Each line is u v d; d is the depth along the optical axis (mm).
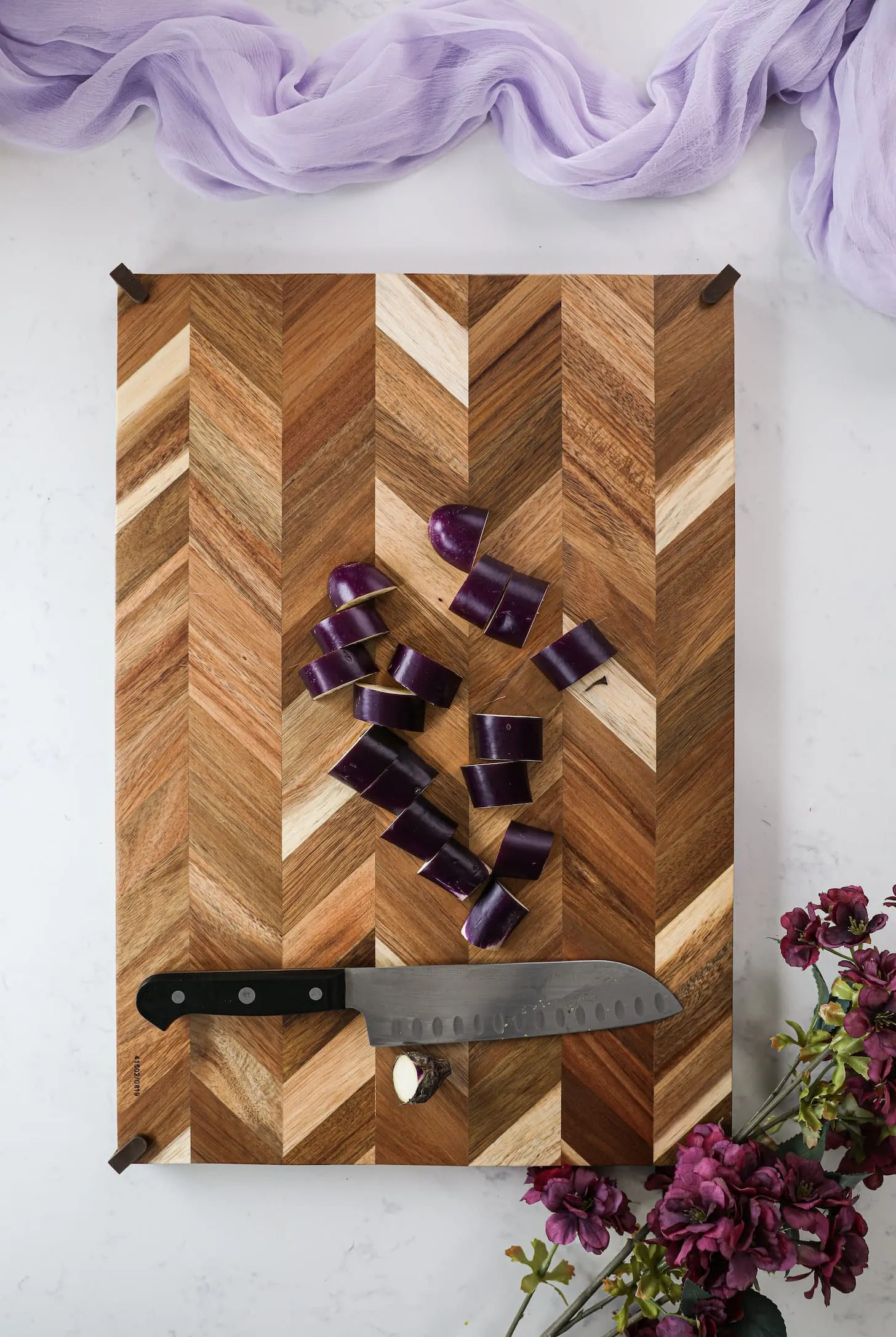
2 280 933
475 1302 925
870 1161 820
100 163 936
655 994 881
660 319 891
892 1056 744
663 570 895
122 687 897
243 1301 926
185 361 894
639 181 900
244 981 857
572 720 897
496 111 927
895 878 939
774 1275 939
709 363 891
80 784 938
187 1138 890
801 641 941
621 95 915
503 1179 929
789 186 931
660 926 896
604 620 896
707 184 914
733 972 936
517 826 877
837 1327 932
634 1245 808
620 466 894
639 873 896
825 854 939
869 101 863
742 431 939
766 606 941
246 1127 890
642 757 895
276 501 894
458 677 875
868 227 872
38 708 937
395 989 870
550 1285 925
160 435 894
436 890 894
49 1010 936
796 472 939
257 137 881
